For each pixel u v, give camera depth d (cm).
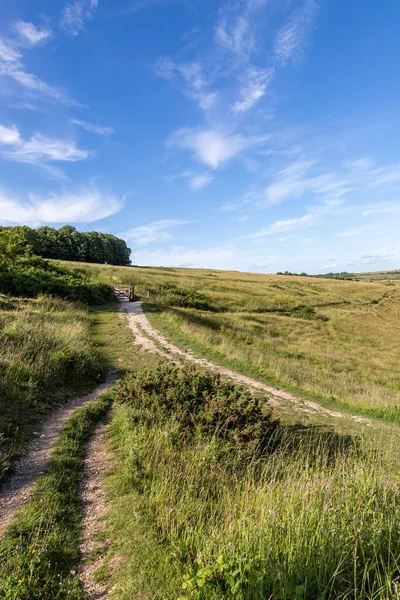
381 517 310
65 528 368
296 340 3091
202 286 5203
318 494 363
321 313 4809
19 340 999
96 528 377
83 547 346
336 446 693
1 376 770
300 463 535
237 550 282
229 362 1406
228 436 588
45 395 791
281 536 294
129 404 716
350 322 4541
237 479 477
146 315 2375
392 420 973
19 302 1919
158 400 668
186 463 489
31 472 484
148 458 504
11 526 361
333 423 869
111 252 10738
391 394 1393
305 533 290
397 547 281
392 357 3038
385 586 238
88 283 2967
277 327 3478
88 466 523
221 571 256
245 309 4266
